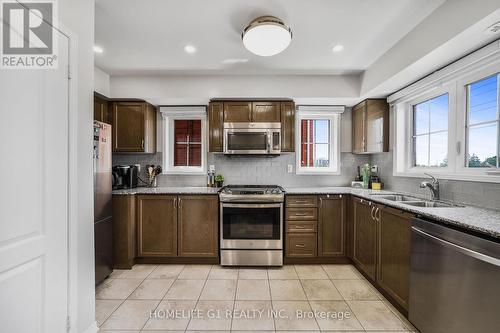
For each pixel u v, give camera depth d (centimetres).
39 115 115
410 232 163
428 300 145
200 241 268
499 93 167
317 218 270
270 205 262
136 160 332
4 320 99
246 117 298
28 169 109
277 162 335
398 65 211
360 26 186
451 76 192
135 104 296
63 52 130
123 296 203
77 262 141
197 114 329
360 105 306
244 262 262
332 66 263
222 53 234
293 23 182
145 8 165
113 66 264
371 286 221
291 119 300
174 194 267
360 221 243
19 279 105
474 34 148
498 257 107
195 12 170
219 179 323
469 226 122
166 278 236
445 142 217
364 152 297
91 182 154
